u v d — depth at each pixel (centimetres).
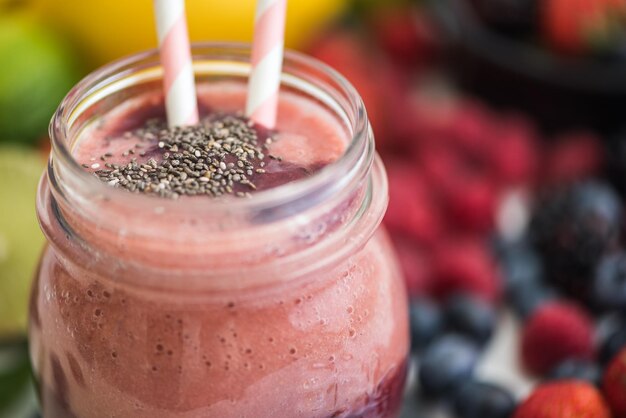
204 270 33
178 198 34
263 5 36
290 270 33
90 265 34
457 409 44
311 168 36
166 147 36
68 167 34
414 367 46
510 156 52
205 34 51
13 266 46
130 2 51
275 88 37
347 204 35
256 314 34
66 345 35
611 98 53
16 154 48
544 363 46
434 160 52
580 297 48
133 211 33
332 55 54
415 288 47
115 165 35
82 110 36
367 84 53
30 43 50
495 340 47
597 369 45
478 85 55
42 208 36
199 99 38
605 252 48
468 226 50
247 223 33
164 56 36
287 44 55
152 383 34
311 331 34
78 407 35
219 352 34
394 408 38
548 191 50
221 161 35
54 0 51
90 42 52
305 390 35
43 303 36
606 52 53
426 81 58
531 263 49
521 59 54
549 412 41
